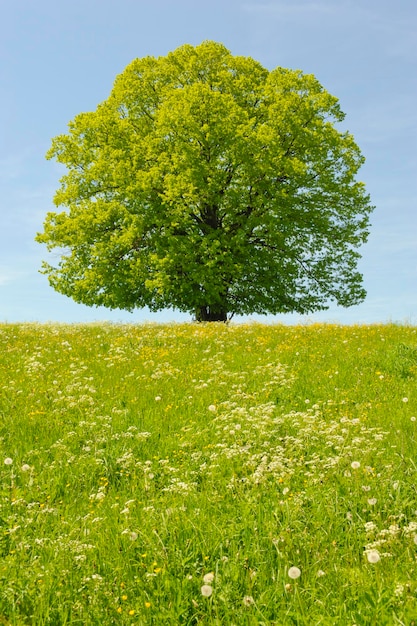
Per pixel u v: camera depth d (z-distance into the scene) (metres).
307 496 5.65
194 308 28.73
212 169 26.41
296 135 27.36
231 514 5.41
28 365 12.31
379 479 6.00
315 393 10.38
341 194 28.97
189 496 5.86
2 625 3.81
